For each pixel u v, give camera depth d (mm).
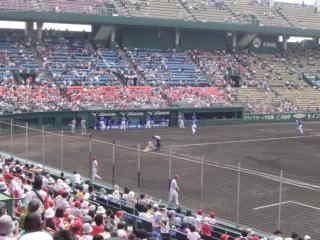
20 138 48719
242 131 60625
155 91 67188
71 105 58094
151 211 20719
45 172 27312
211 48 84750
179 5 82375
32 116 53906
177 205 25250
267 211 25438
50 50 69438
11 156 35406
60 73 65062
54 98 58719
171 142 49531
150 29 79188
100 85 65438
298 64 86250
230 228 21344
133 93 65500
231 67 79562
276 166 38656
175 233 18281
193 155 42031
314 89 80312
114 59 72250
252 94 74375
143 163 37656
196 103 66438
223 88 73438
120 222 15641
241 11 87375
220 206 26281
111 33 75812
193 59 79000
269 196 28594
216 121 67312
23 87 59500
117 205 22016
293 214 24938
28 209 10094
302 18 92000
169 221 19297
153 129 60406
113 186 27734
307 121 74500
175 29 80000
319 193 29375
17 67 63625
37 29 70938
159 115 63469
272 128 64625
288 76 81938
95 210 18156
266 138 54812
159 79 70875
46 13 66875
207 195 28500
